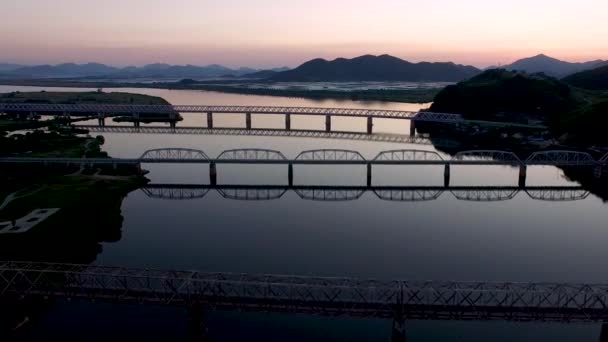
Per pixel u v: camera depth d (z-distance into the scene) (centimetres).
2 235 7831
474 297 5775
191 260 7350
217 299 4850
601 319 4566
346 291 5928
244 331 5291
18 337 5150
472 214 9931
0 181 10738
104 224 8956
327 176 13062
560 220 9600
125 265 7138
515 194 11550
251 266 7125
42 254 7325
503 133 19738
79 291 5066
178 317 5609
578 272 7081
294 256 7531
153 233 8581
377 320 5544
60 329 5328
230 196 11094
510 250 7931
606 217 9806
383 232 8750
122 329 5338
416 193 11531
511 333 5341
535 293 5059
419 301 4891
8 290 5125
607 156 13138
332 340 5128
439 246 8069
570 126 18662
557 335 5325
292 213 9869
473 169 14188
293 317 5600
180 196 11050
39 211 8962
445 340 5194
